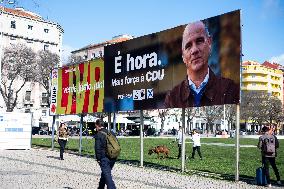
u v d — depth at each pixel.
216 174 15.27
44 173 13.83
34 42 94.31
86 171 14.84
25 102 88.94
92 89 21.97
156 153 23.28
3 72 73.62
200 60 14.89
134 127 72.56
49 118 88.25
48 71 78.06
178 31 16.08
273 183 12.98
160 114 79.44
